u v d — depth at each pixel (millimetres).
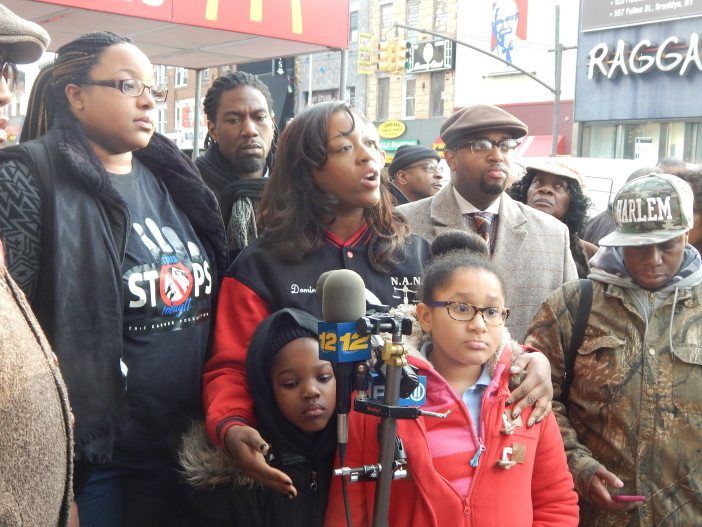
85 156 2139
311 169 2311
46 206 2039
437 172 5484
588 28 19094
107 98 2205
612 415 2426
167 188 2482
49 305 2004
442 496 1953
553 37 21922
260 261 2307
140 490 2299
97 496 2191
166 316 2256
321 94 28172
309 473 2062
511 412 2068
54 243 2010
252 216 3375
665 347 2402
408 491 1993
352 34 27281
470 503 1963
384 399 1588
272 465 2051
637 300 2461
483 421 2027
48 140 2137
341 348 1623
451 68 24094
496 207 3275
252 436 1929
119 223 2158
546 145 21406
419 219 3365
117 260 2109
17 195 2010
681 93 17547
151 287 2221
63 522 1310
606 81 18938
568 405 2578
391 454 1615
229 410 2062
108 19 6246
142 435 2234
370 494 1995
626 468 2393
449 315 2031
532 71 21984
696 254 2525
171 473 2301
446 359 2115
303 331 2043
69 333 2008
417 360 2049
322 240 2350
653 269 2400
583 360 2514
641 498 2268
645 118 18297
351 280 1680
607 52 18703
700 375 2381
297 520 2033
